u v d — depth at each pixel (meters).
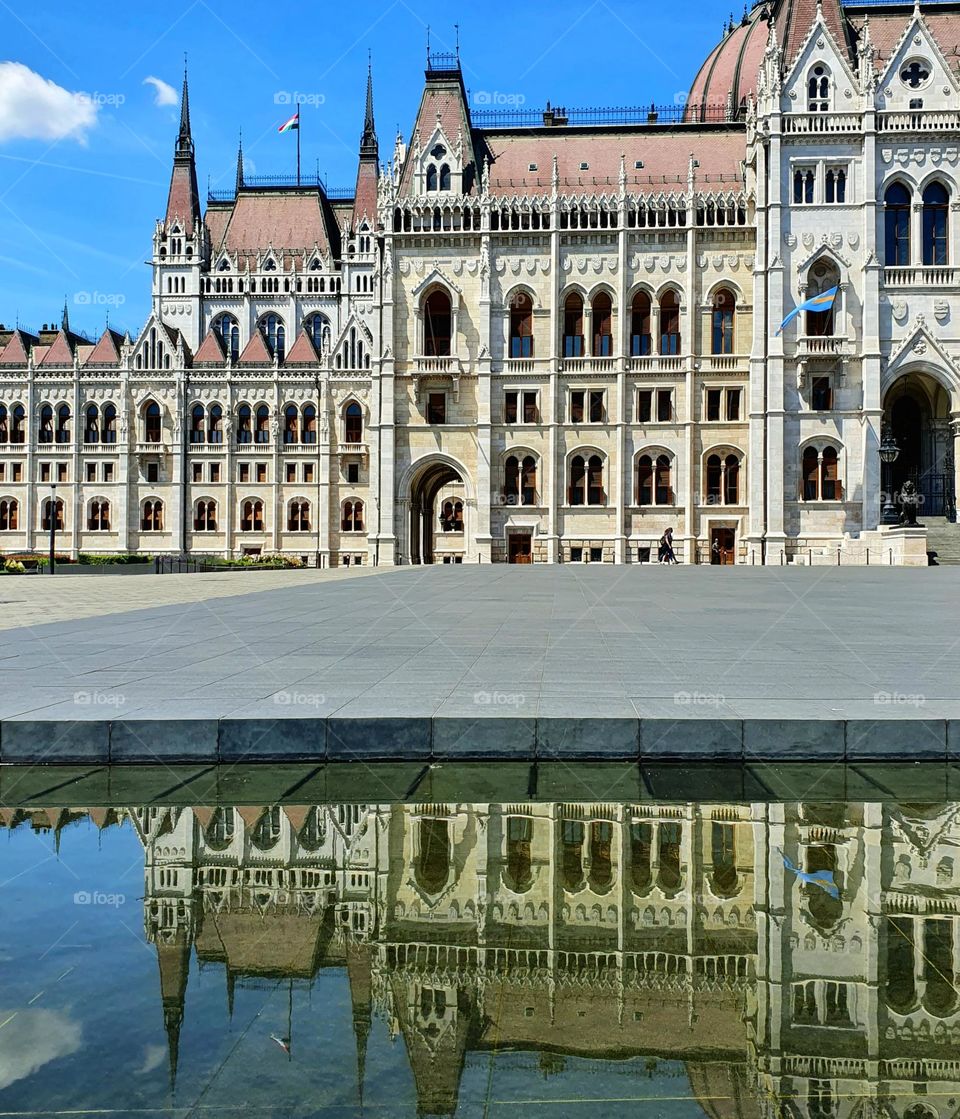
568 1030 3.99
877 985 4.46
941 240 68.81
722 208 73.62
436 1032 3.98
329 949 4.93
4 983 4.51
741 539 72.44
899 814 7.49
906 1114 3.36
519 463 74.38
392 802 7.82
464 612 23.44
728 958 4.79
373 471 76.44
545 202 74.62
